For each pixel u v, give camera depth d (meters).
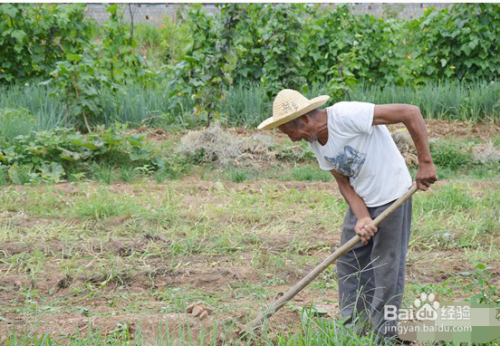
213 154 9.91
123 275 5.63
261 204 7.90
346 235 4.28
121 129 10.55
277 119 3.87
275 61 12.02
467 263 6.05
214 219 7.14
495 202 7.89
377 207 4.05
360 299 4.30
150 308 4.98
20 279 5.55
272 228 6.91
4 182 8.68
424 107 12.30
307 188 8.59
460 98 12.12
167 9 19.73
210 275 5.70
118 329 4.34
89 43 13.81
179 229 6.83
